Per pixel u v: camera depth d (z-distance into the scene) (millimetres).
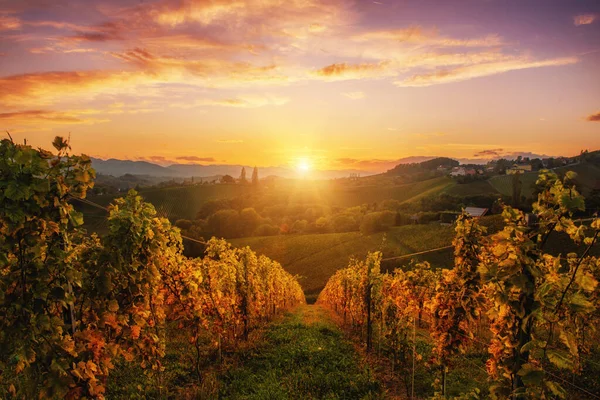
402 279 15414
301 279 67375
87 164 5625
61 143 5473
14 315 5000
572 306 4234
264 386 10930
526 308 4547
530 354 4402
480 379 12336
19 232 5023
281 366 13211
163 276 10242
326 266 70125
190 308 10711
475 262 8516
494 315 5020
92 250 6391
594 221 4125
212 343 14625
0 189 4844
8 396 6570
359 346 17656
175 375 11219
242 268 17781
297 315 30953
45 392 4992
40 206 5051
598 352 14094
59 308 5449
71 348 5145
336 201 163000
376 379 12250
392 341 13445
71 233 5738
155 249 7535
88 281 6117
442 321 9055
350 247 75750
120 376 10594
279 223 111375
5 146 4922
